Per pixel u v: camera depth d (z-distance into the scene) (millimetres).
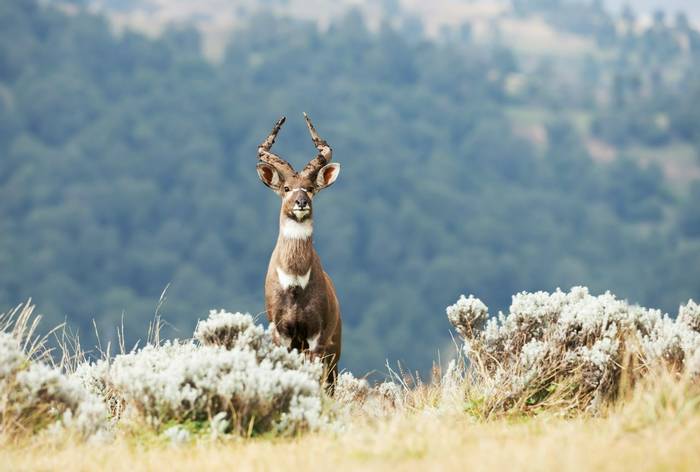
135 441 29297
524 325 36188
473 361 36469
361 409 35969
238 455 26578
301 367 34406
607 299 36656
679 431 25406
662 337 33812
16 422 29656
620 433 26344
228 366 31484
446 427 27875
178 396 30234
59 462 26531
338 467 24453
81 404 30781
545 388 33469
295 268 36969
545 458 23625
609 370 32500
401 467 24062
